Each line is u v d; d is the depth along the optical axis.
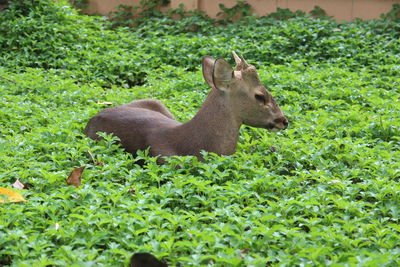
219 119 10.79
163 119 11.61
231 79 10.70
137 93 16.28
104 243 7.76
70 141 11.83
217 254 7.24
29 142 11.59
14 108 13.97
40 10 22.20
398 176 10.74
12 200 8.62
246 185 9.64
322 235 7.88
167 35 23.20
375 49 20.30
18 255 7.29
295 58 20.20
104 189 9.30
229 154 11.01
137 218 8.19
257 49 20.41
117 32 23.17
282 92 15.81
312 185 10.12
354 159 11.23
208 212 8.52
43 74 17.98
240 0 25.11
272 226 8.31
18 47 20.59
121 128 11.48
